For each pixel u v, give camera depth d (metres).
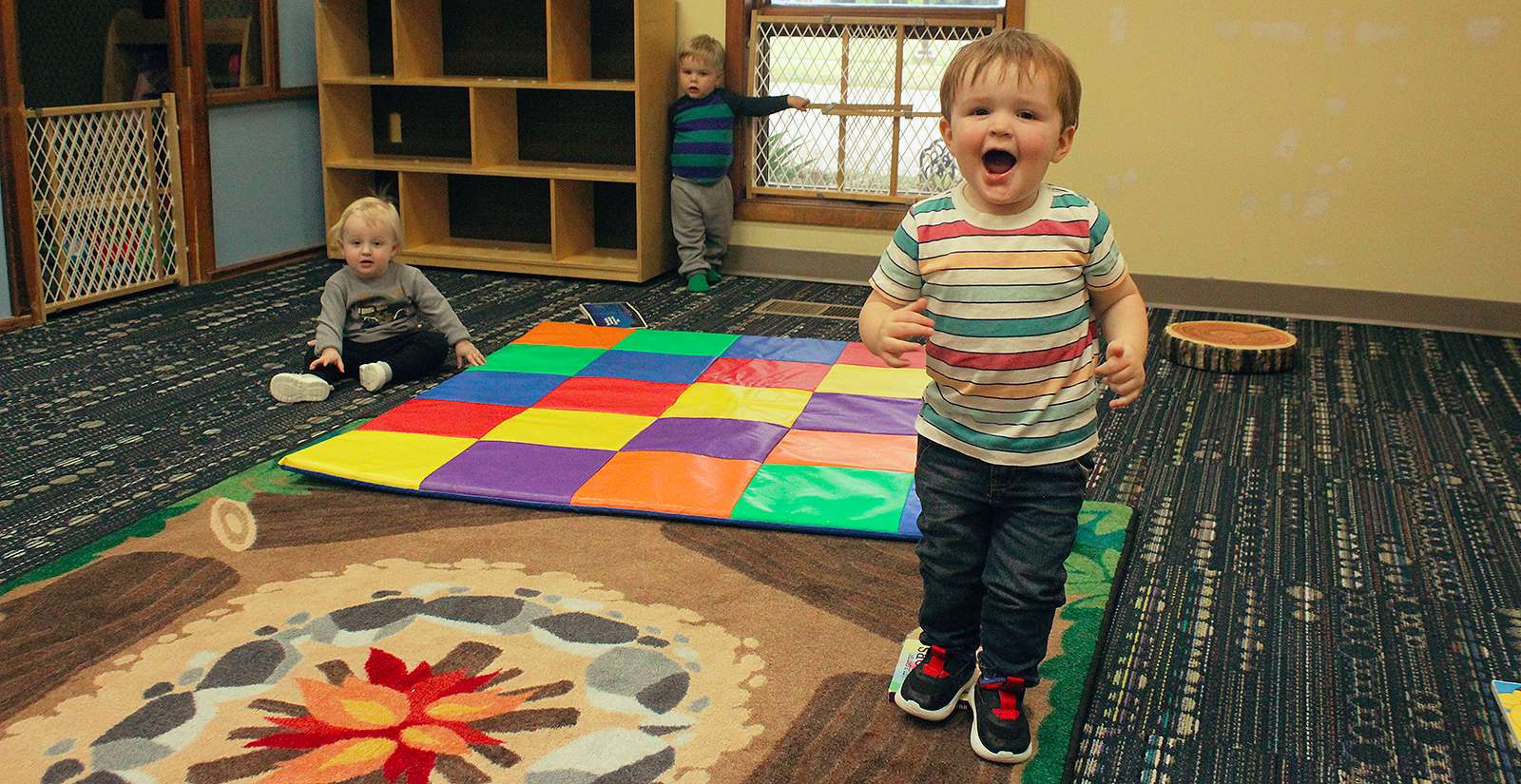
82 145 4.07
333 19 4.97
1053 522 1.61
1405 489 2.71
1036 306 1.56
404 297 3.50
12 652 1.91
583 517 2.44
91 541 2.35
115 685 1.82
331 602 2.08
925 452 1.69
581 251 5.06
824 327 4.10
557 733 1.70
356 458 2.66
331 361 3.31
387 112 5.26
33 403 3.18
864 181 4.86
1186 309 4.55
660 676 1.85
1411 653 1.99
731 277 4.94
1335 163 4.29
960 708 1.79
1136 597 2.18
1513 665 1.96
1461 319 4.25
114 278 4.27
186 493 2.60
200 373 3.47
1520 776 1.66
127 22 4.20
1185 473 2.80
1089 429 1.62
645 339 3.73
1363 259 4.33
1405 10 4.11
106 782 1.58
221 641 1.95
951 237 1.58
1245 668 1.94
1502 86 4.06
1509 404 3.37
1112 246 1.61
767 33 4.84
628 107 4.99
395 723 1.72
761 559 2.26
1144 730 1.77
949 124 1.57
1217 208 4.45
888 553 2.29
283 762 1.63
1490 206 4.16
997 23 4.55
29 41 3.87
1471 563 2.34
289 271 4.86
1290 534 2.46
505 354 3.54
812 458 2.70
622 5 4.89
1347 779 1.66
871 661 1.91
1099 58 4.44
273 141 4.89
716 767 1.63
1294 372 3.68
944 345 1.60
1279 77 4.28
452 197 5.30
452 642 1.95
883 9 4.68
